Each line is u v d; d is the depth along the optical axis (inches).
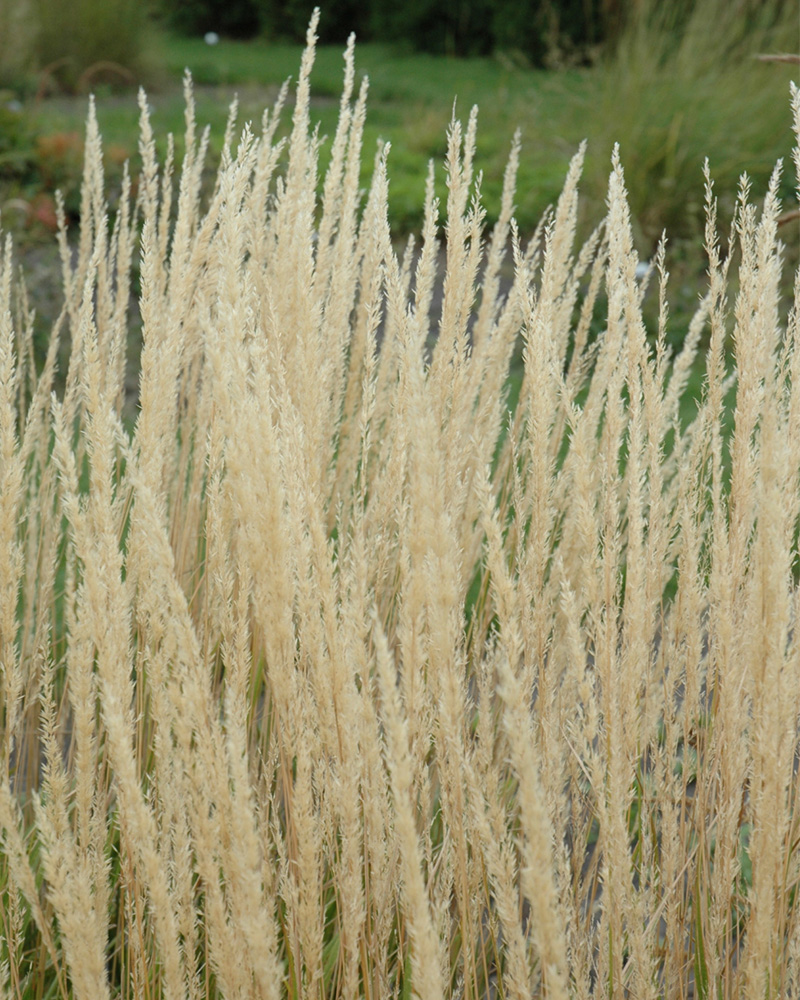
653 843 87.0
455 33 926.4
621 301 83.4
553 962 73.1
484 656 96.5
